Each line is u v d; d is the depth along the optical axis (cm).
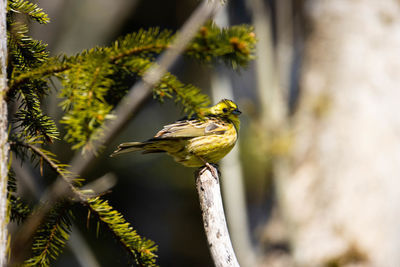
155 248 428
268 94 1285
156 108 1811
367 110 1410
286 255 1297
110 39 1920
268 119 1270
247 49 452
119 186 1884
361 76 1453
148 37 428
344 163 1381
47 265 409
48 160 365
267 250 1328
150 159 1838
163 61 411
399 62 1450
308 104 1484
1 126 346
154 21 1964
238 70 490
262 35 1297
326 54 1511
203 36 445
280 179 1288
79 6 1777
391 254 1288
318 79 1506
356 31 1495
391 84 1435
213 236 514
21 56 432
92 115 354
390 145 1372
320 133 1433
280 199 1290
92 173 1662
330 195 1352
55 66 383
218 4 414
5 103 353
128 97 387
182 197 1930
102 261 1393
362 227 1312
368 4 1518
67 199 396
